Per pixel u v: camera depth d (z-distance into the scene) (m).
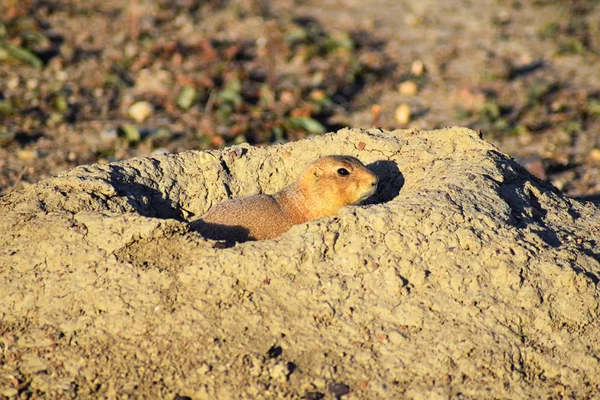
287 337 8.95
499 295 9.32
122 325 9.11
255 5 30.92
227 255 9.38
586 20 29.86
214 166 12.02
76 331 9.16
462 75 25.00
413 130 12.47
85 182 10.63
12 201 10.52
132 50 25.23
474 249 9.56
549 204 11.23
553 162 18.88
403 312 9.16
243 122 20.33
